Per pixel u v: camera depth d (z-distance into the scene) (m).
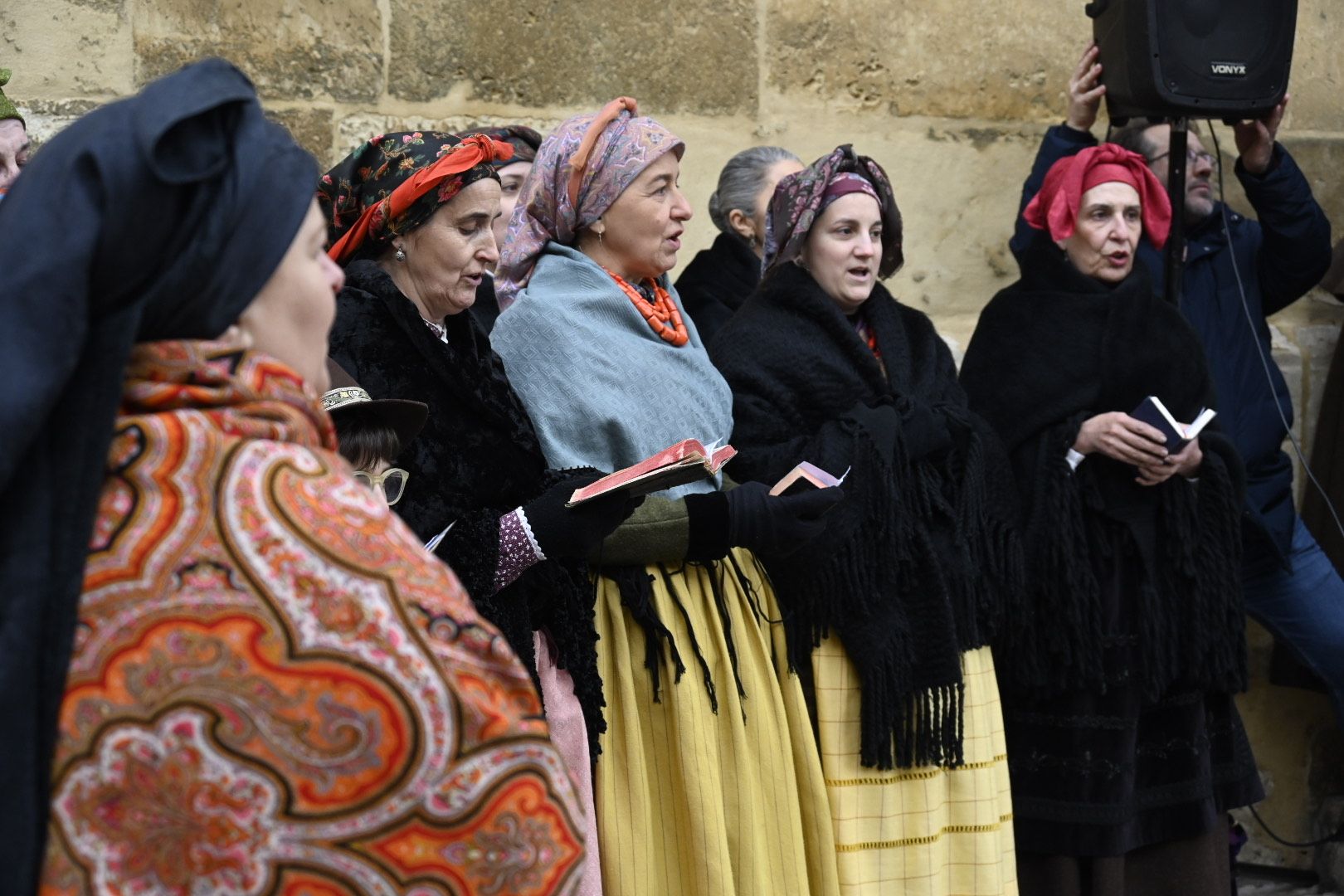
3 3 3.01
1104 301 3.31
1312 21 4.38
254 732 1.08
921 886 2.73
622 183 2.62
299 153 1.22
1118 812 3.11
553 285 2.61
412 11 3.48
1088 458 3.21
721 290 3.56
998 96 4.13
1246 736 3.55
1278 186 3.79
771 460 2.80
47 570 1.07
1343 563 4.06
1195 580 3.21
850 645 2.70
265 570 1.10
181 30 3.21
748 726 2.52
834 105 3.97
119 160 1.10
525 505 2.21
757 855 2.45
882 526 2.74
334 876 1.10
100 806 1.07
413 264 2.33
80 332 1.07
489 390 2.30
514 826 1.14
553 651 2.29
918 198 4.05
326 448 1.25
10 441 1.04
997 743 2.93
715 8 3.82
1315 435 4.22
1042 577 3.14
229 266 1.15
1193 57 3.50
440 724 1.11
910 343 3.14
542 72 3.65
